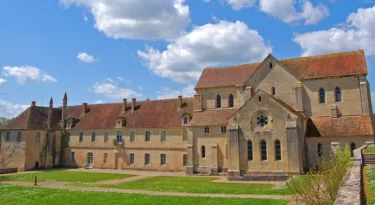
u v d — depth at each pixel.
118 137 73.62
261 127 49.94
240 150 50.50
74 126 79.94
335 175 19.48
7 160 75.31
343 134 48.84
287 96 55.72
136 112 75.12
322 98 54.62
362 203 15.70
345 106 52.75
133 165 70.62
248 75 62.91
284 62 60.69
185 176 57.09
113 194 32.97
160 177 56.09
